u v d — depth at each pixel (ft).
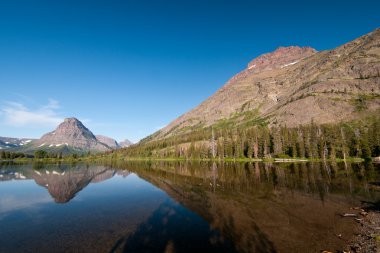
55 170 399.65
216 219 95.66
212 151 627.87
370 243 65.31
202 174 268.41
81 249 68.59
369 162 370.53
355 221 85.30
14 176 294.66
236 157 565.53
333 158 432.25
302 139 509.76
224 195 143.74
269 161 477.77
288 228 81.97
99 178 266.16
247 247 67.26
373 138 429.38
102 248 68.85
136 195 155.22
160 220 96.37
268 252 63.67
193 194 151.12
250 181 197.67
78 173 334.65
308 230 79.20
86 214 108.99
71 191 177.06
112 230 85.10
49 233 83.05
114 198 147.02
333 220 88.22
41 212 114.21
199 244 70.13
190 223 91.20
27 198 150.71
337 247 64.95
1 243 74.38
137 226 88.89
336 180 185.88
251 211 105.91
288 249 65.26
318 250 63.82
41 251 67.97
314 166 330.13
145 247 68.80
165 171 328.70
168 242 72.23
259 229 81.97
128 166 481.05
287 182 185.26
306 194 137.18
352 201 115.96
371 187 150.00
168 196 148.15
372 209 99.55
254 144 546.67
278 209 107.34
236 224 88.48
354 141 465.88
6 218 103.96
